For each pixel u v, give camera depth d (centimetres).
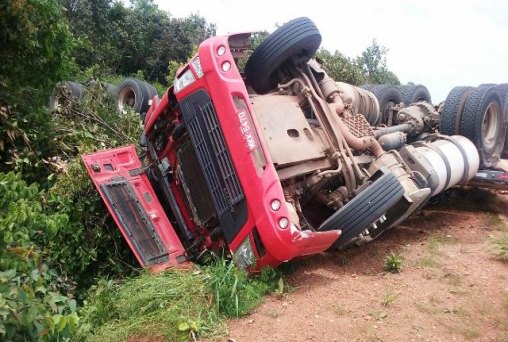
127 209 571
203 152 537
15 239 393
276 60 606
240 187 504
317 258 609
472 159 786
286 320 434
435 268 566
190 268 521
